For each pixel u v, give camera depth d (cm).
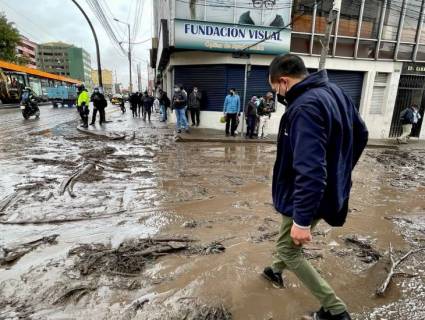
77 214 431
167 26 1366
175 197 518
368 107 1564
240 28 1327
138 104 2252
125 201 491
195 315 239
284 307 251
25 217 415
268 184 618
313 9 1402
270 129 1454
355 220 450
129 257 320
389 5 1471
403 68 1543
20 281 276
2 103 2631
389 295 273
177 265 310
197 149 984
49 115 2011
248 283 282
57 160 742
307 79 199
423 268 320
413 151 1229
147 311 242
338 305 218
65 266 301
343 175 203
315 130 180
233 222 422
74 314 237
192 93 1393
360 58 1497
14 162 723
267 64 1402
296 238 187
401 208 518
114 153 862
